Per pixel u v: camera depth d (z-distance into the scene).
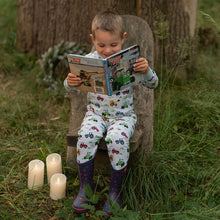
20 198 2.63
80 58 2.31
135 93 3.04
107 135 2.46
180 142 3.27
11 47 5.23
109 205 2.42
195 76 4.38
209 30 5.06
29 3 4.78
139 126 2.92
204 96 3.66
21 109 3.95
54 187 2.61
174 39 4.30
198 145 3.28
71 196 2.73
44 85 4.38
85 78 2.41
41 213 2.54
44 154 3.02
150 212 2.49
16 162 3.11
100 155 2.84
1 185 2.72
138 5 3.89
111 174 2.47
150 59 3.16
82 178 2.51
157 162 2.91
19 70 4.83
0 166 2.99
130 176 2.69
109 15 2.48
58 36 4.62
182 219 2.30
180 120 3.59
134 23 3.26
